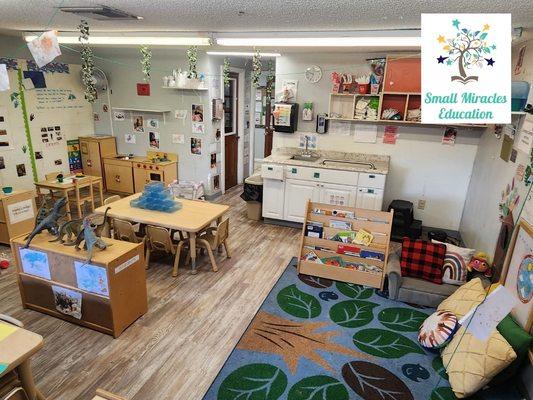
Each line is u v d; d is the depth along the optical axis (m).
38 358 2.48
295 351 2.63
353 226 3.67
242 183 7.16
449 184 4.81
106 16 2.80
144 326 2.86
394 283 3.23
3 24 3.47
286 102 5.15
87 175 5.65
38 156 5.35
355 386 2.33
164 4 2.37
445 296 3.12
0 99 4.73
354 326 2.94
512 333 2.16
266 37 3.35
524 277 2.27
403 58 4.28
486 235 3.54
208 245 3.69
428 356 2.62
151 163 5.72
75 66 5.75
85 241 2.69
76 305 2.75
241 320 2.97
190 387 2.29
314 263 3.67
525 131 2.81
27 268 2.86
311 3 2.22
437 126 4.65
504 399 2.22
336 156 5.18
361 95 4.59
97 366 2.43
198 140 5.73
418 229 4.62
